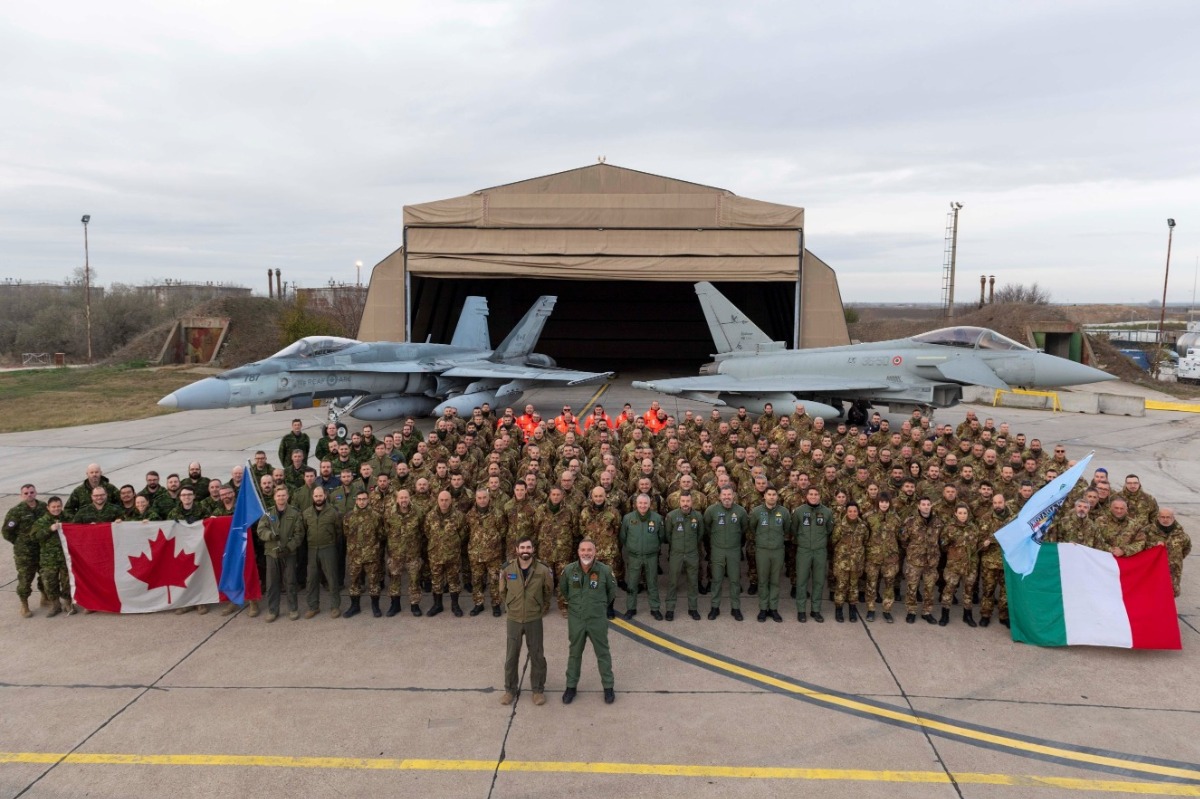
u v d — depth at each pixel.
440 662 7.78
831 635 8.48
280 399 19.06
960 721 6.63
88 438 21.33
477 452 12.40
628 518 8.80
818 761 6.01
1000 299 111.81
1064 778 5.82
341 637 8.41
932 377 19.92
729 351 25.12
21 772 5.87
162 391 34.84
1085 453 19.19
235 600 8.97
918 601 9.52
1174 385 39.72
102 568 8.96
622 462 12.15
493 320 42.94
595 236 27.61
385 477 9.26
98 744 6.27
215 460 17.86
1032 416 26.38
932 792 5.62
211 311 52.66
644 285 42.88
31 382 38.38
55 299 84.50
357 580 9.07
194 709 6.82
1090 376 18.67
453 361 23.94
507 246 27.72
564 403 28.23
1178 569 8.75
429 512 8.96
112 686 7.26
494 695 7.08
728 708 6.83
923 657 7.91
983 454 11.59
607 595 6.86
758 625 8.78
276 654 7.97
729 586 9.80
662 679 7.40
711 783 5.70
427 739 6.32
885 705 6.90
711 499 9.78
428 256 27.81
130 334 71.62
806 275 28.06
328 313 60.44
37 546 8.92
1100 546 8.55
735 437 13.12
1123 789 5.68
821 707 6.86
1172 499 14.48
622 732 6.42
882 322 110.50
